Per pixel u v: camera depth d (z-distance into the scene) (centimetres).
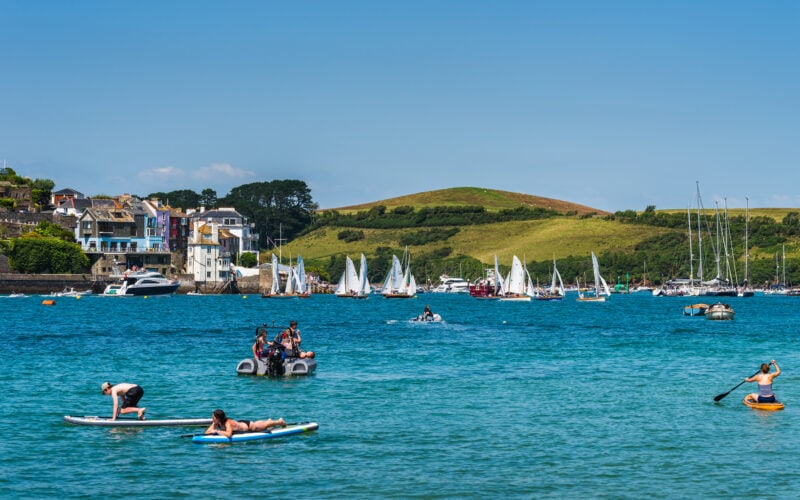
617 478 3275
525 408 4634
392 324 12194
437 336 9719
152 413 4466
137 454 3591
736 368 6444
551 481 3238
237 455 3581
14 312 14775
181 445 3750
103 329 10619
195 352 7519
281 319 13438
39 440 3819
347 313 16200
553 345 8494
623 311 17762
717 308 14162
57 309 16150
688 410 4588
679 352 7762
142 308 17050
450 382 5597
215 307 17988
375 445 3762
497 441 3844
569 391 5225
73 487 3134
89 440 3822
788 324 12781
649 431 4056
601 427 4141
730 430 4078
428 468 3403
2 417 4306
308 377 5781
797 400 4906
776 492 3105
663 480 3250
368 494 3075
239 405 4688
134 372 6003
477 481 3234
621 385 5494
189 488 3130
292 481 3219
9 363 6550
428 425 4175
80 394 5019
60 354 7281
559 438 3906
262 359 5884
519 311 17650
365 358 7088
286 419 4309
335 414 4444
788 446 3759
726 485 3188
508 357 7231
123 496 3034
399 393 5122
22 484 3169
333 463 3469
